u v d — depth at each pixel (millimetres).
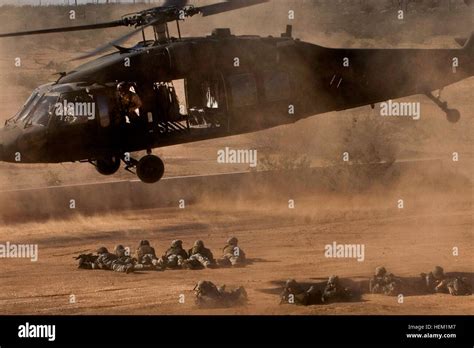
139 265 69812
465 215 95688
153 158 62031
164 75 60688
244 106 63000
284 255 75625
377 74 69625
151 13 60969
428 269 67750
